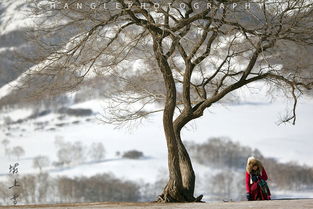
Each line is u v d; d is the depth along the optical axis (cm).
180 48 3819
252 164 3231
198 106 3881
